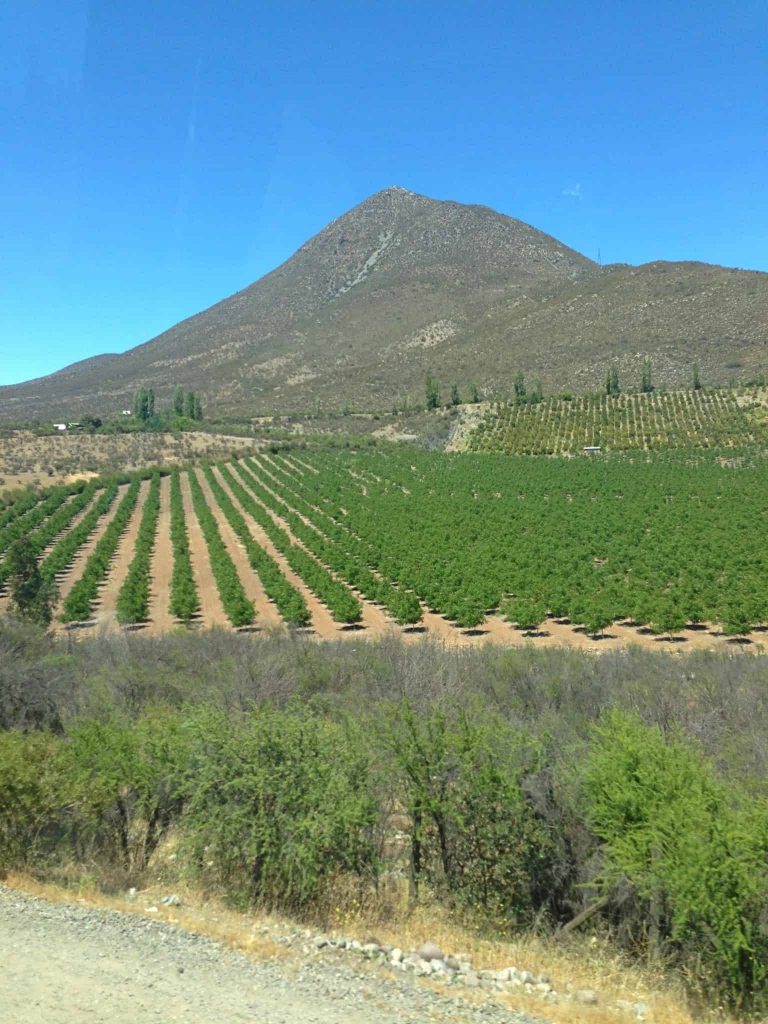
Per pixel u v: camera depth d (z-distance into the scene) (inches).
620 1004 263.3
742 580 1546.5
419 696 651.5
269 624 1563.7
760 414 4104.3
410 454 3988.7
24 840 369.7
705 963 284.2
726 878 273.6
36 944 270.5
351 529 2495.1
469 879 357.7
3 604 1701.5
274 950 277.0
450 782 367.6
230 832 343.0
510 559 1900.8
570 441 4109.3
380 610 1675.7
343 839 338.6
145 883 359.9
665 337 6176.2
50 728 597.3
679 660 913.5
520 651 936.3
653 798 315.9
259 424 5521.7
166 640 1096.8
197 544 2458.2
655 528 2176.4
